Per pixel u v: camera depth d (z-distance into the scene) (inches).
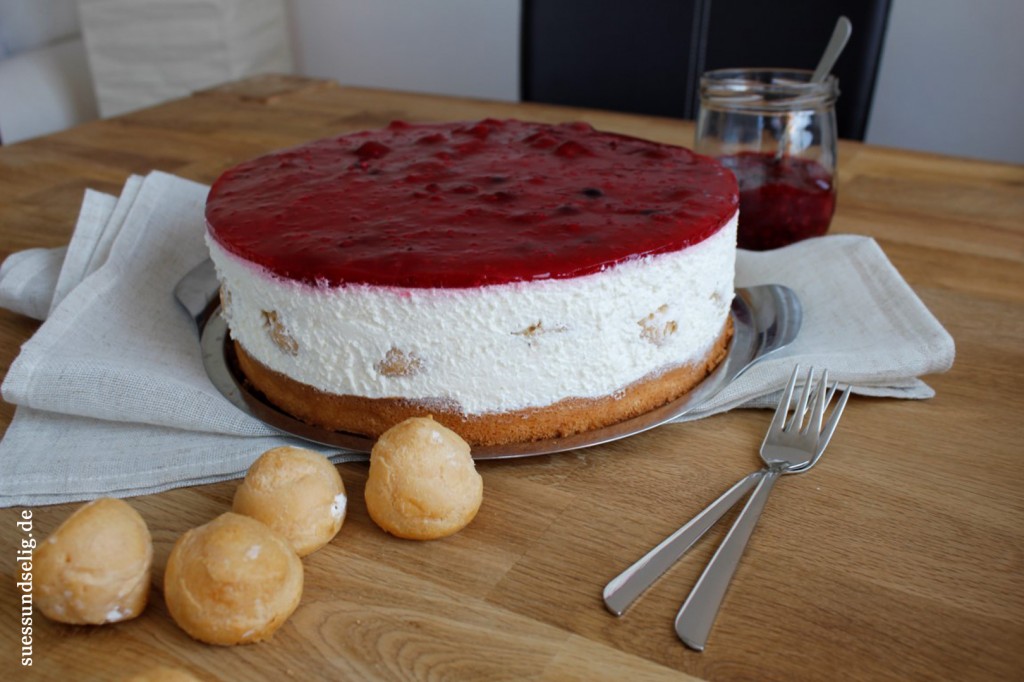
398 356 28.3
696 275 30.6
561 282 27.5
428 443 25.1
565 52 78.7
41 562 21.6
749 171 43.8
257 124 66.4
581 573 24.4
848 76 69.3
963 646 22.0
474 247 28.5
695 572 24.3
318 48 131.4
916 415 31.8
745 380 32.1
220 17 104.8
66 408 30.2
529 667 21.4
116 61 110.2
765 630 22.4
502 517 26.6
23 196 53.3
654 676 21.1
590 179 34.7
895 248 45.5
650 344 30.2
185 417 29.8
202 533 22.1
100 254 39.5
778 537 25.6
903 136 98.5
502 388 28.8
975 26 90.0
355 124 65.7
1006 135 93.3
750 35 72.6
